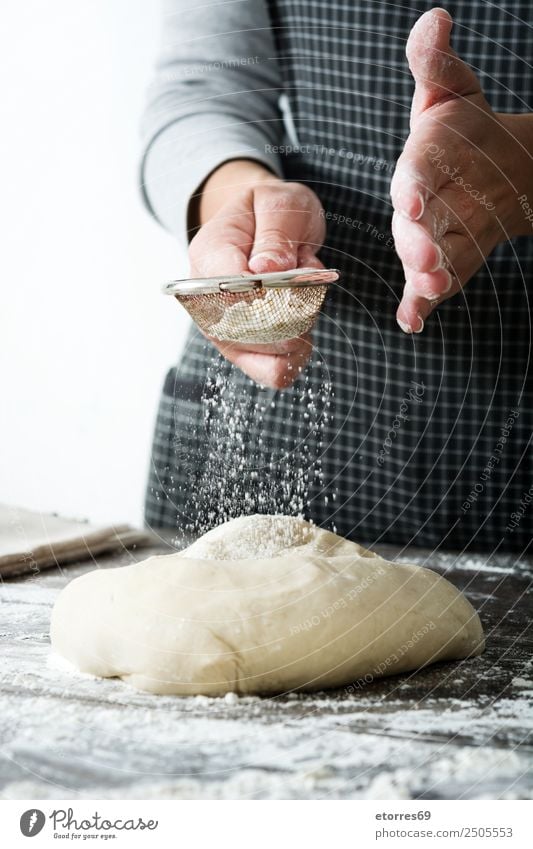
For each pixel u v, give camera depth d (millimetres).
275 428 1301
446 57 794
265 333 843
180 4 1342
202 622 708
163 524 1377
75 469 2008
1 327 1967
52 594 996
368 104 1269
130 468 2080
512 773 584
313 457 1312
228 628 705
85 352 2029
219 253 901
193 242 958
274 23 1348
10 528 1195
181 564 776
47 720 650
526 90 1225
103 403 2031
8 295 1962
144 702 690
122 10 1979
